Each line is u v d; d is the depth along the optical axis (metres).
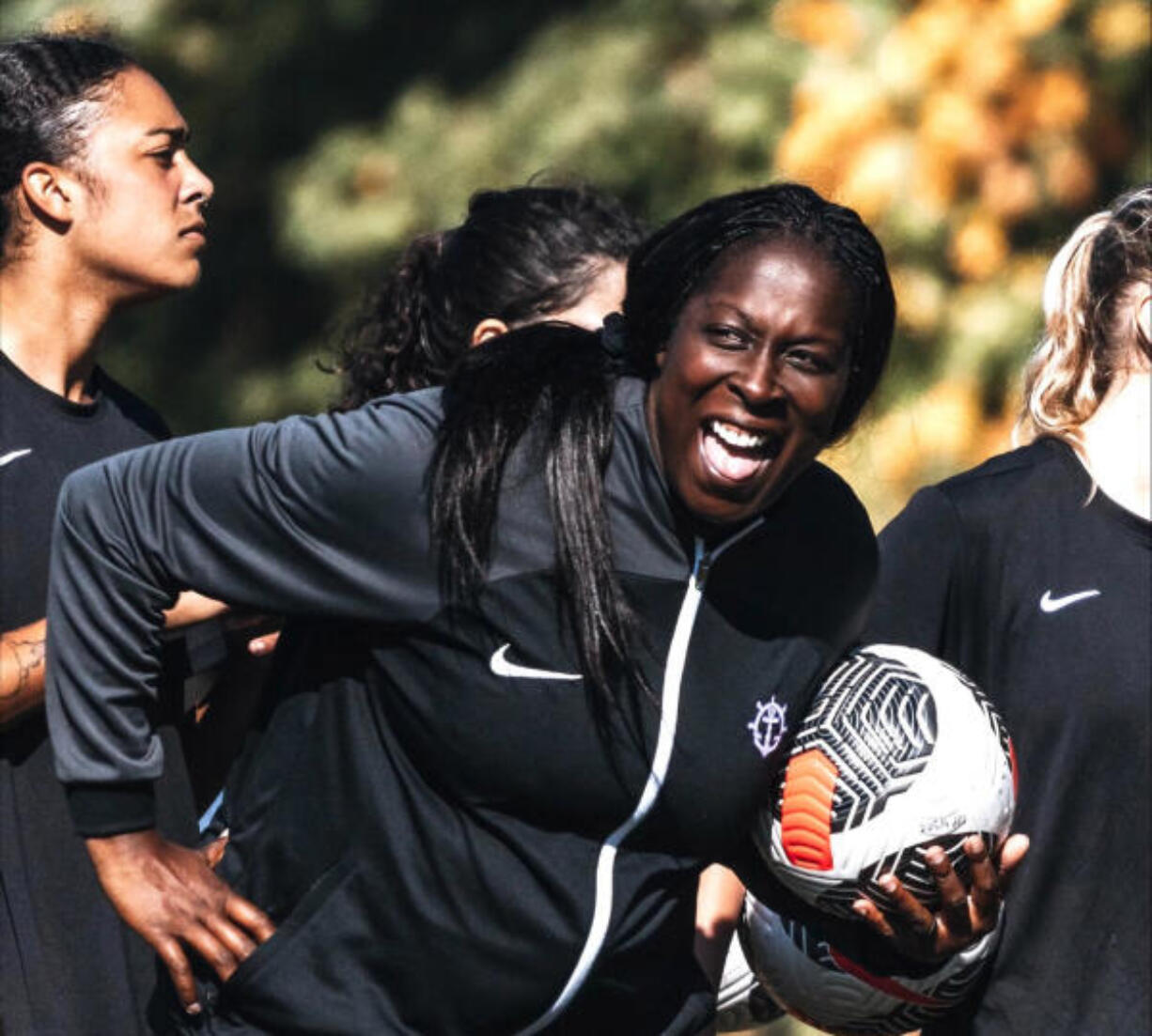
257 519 11.51
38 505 13.47
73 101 13.82
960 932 12.28
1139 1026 12.60
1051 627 12.76
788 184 11.43
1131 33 29.33
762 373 11.04
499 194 14.91
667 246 11.38
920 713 12.19
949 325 28.97
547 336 11.68
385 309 14.97
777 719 11.80
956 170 28.62
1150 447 12.93
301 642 12.20
